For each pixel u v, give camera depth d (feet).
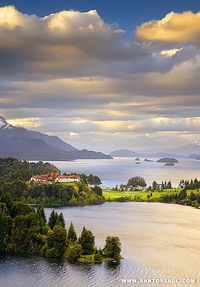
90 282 647.56
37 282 646.33
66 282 646.33
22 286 631.97
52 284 638.94
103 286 633.20
